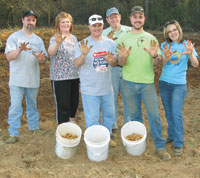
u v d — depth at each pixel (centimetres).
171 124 438
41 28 2147
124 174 366
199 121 539
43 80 829
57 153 414
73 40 464
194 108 611
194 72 917
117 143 458
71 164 393
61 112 470
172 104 406
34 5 2350
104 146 389
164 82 415
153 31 2064
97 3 2616
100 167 382
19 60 435
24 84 441
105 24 2278
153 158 404
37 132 493
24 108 632
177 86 405
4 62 1033
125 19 2452
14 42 432
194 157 405
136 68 386
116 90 471
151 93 390
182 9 2214
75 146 407
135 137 416
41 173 368
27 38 445
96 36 400
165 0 2488
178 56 402
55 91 462
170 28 404
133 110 419
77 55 398
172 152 423
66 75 451
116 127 480
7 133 499
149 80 387
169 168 378
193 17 2159
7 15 2392
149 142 461
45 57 450
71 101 491
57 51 445
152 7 2439
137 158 408
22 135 487
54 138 479
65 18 443
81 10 2678
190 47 382
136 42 384
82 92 413
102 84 407
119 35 478
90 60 400
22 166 388
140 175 362
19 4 2303
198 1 2183
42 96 709
